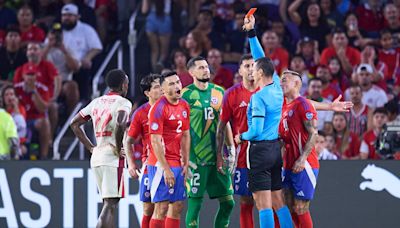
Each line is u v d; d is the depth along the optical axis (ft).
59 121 189.47
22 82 182.80
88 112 123.95
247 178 124.26
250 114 119.85
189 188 125.90
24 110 177.68
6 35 195.52
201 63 125.08
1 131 159.43
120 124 120.06
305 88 185.16
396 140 144.97
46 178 138.31
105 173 120.88
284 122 121.90
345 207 134.62
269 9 199.82
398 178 134.51
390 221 134.21
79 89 194.59
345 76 186.91
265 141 117.80
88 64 197.16
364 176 134.82
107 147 121.60
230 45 193.77
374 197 134.62
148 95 126.31
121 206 137.39
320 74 182.19
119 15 214.28
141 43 207.51
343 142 173.37
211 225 135.85
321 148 160.35
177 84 119.85
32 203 138.10
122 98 122.11
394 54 190.90
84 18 201.87
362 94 181.27
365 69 181.78
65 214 137.90
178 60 185.88
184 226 135.64
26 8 196.24
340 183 134.82
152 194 120.88
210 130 125.80
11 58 192.44
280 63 189.37
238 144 124.67
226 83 185.68
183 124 121.19
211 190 126.72
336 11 198.59
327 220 134.62
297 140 121.29
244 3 198.29
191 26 199.00
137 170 128.77
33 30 196.75
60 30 196.34
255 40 123.54
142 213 135.95
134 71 204.03
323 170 135.13
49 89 186.50
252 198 125.70
